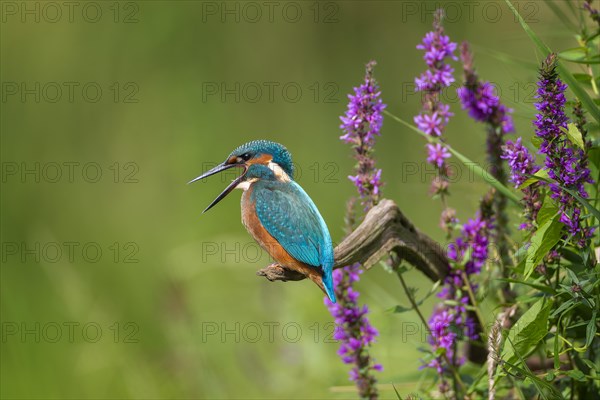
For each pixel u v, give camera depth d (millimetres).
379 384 8148
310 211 8070
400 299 11852
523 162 6398
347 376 10594
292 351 11203
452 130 13172
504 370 6062
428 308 9883
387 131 15648
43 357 12719
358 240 7219
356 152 7453
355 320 7582
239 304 12164
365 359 7555
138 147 16391
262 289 11883
